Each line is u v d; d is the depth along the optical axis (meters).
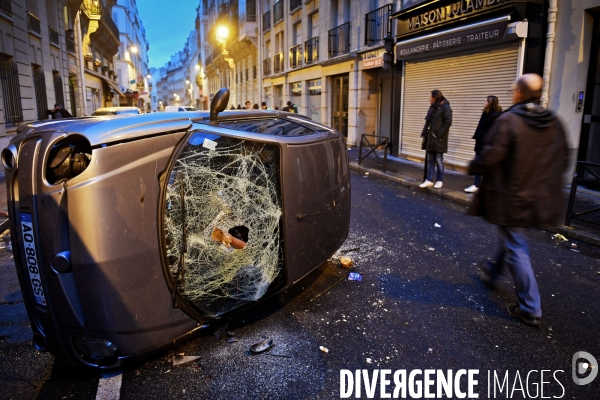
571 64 7.22
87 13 25.11
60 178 2.20
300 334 3.02
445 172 9.76
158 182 2.37
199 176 2.59
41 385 2.53
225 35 29.78
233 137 2.76
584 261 4.41
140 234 2.30
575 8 7.07
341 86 17.28
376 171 9.95
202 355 2.77
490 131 3.02
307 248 3.41
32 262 2.30
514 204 2.95
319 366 2.65
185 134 2.52
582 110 7.38
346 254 4.60
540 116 2.88
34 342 2.59
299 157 3.22
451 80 10.05
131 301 2.31
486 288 3.74
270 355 2.77
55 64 17.25
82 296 2.21
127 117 2.46
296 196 3.21
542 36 7.60
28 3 14.48
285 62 22.33
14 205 2.32
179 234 2.52
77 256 2.16
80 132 2.15
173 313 2.57
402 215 6.22
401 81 12.08
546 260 4.45
